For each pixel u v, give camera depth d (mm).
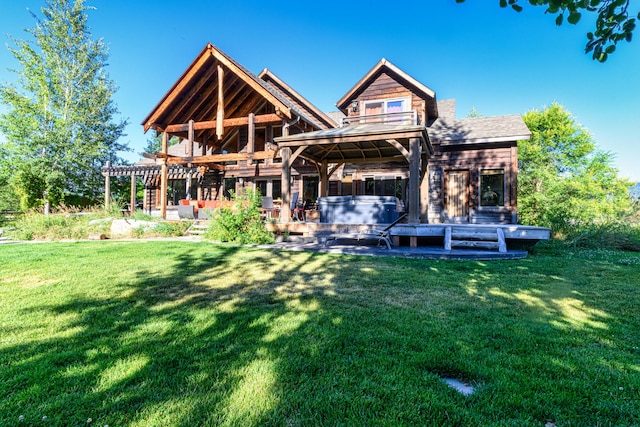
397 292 4148
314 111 16531
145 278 4938
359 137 8609
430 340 2662
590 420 1708
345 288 4344
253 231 9328
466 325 3008
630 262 6621
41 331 2877
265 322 3070
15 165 20875
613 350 2520
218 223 9867
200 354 2410
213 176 17844
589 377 2115
